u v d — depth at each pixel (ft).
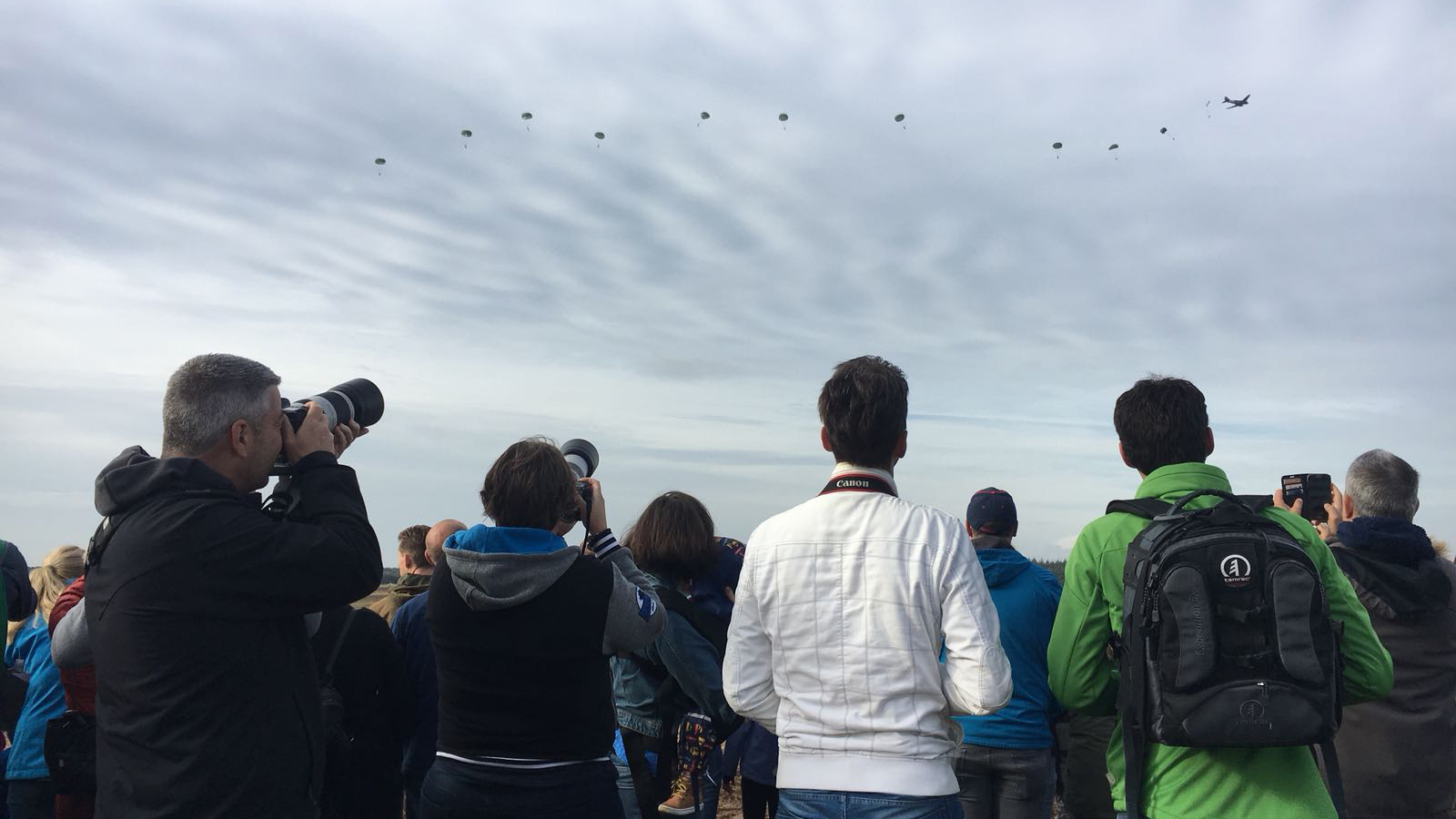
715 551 12.64
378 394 9.10
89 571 6.98
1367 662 7.45
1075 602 8.00
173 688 6.52
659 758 11.83
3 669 10.00
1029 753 12.58
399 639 12.00
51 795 12.92
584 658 8.54
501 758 8.37
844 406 7.79
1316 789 7.18
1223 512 7.23
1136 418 8.48
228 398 7.20
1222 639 6.85
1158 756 7.46
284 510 7.86
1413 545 10.03
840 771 7.02
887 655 7.11
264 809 6.70
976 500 13.57
